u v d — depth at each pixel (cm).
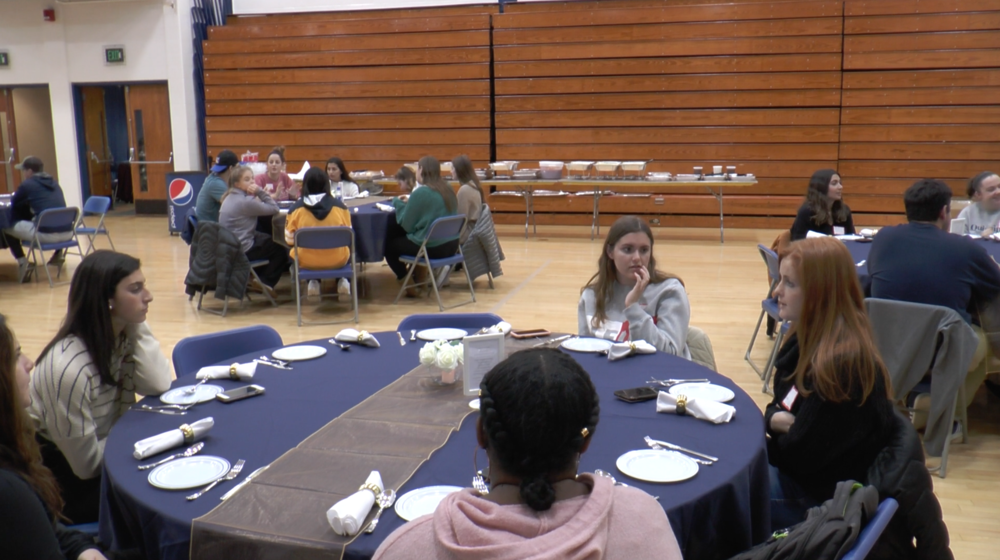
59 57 1180
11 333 146
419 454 174
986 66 927
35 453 152
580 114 1044
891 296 336
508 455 97
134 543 170
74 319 208
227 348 275
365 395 217
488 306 611
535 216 1073
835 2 953
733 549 167
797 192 1002
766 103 991
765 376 414
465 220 654
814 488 201
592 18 1021
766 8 972
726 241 915
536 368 98
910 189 341
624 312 275
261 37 1116
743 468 167
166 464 171
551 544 88
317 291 658
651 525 97
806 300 192
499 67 1056
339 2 1102
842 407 183
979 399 400
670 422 194
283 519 145
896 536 168
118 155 1332
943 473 312
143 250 900
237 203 598
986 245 437
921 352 312
